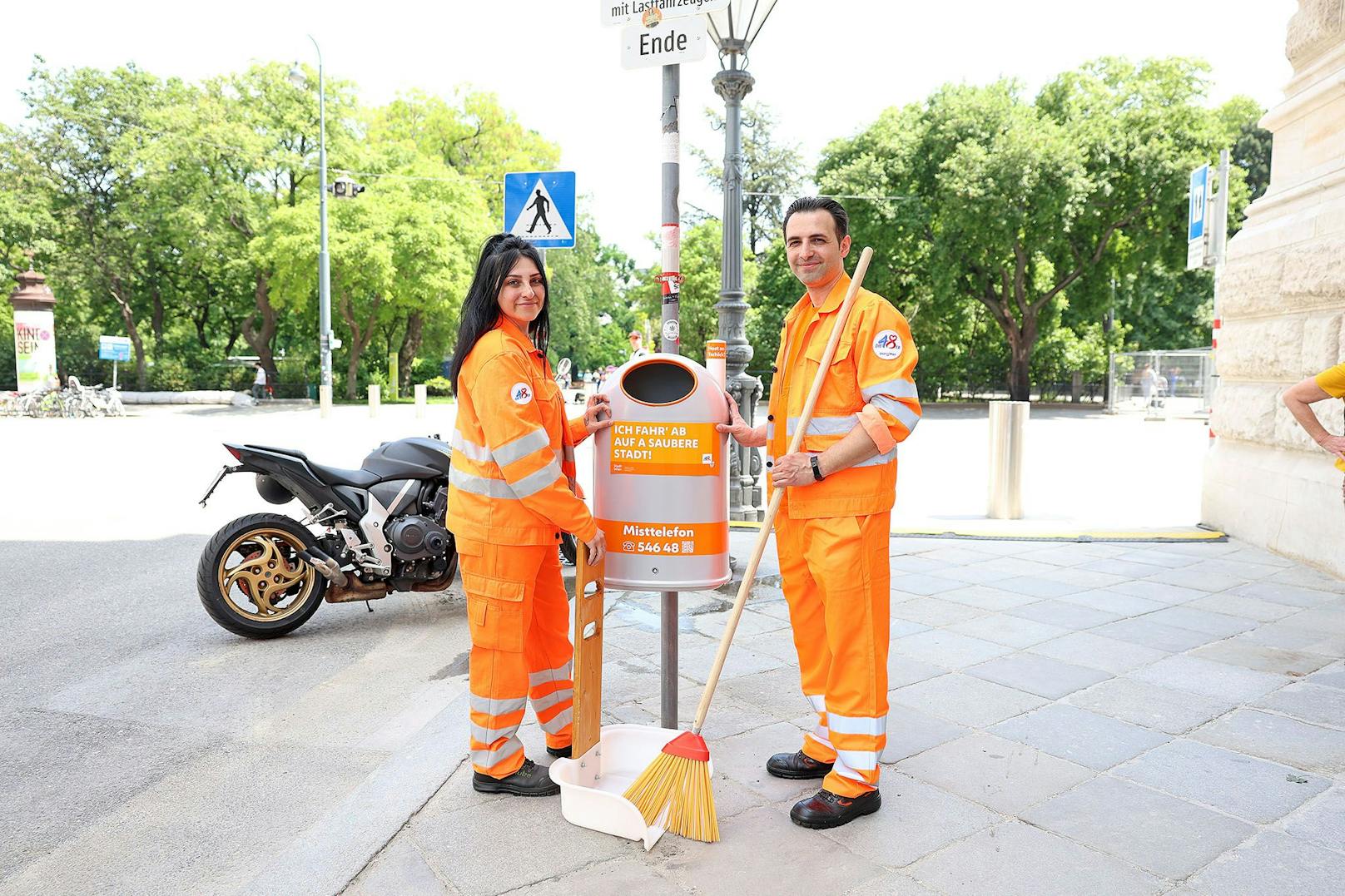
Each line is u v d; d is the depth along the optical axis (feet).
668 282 13.69
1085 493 33.04
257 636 15.55
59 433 56.80
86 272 104.06
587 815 8.73
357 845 8.38
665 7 12.41
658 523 9.30
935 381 120.47
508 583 9.09
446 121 133.80
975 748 10.61
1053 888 7.68
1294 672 13.16
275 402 106.63
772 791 9.55
